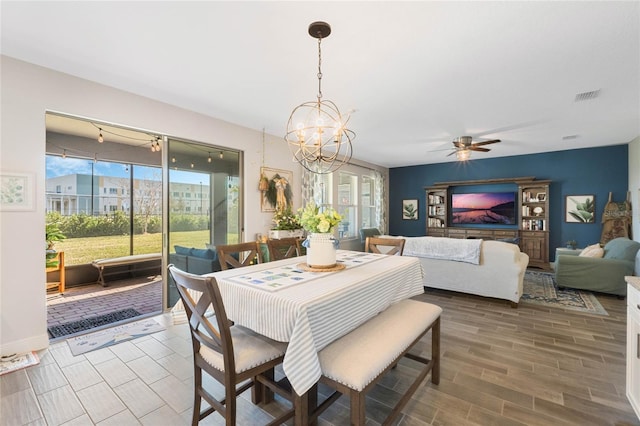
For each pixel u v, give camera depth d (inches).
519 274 139.6
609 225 209.6
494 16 73.4
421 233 305.4
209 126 150.7
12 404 71.2
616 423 64.8
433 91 119.0
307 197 208.5
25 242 96.5
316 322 53.0
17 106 94.9
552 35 81.1
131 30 79.8
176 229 140.8
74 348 100.0
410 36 81.9
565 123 161.3
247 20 75.2
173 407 70.6
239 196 169.8
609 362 90.7
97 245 199.3
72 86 106.2
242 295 61.6
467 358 94.0
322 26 76.6
